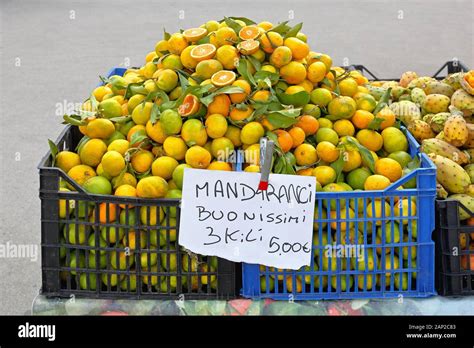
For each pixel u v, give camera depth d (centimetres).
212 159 195
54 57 718
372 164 196
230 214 176
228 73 200
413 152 204
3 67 677
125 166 190
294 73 208
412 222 181
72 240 181
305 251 176
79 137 226
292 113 191
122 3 1059
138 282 180
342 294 181
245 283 179
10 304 298
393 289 182
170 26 867
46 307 180
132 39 801
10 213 385
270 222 176
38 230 369
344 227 180
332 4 1040
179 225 176
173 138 191
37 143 482
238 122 193
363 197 176
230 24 218
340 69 239
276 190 175
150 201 175
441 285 181
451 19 915
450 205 176
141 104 203
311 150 196
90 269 180
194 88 193
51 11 997
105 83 244
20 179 427
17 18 941
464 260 185
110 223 178
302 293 181
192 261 180
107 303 181
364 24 876
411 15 945
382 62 675
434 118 230
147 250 178
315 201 180
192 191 176
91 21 916
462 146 225
